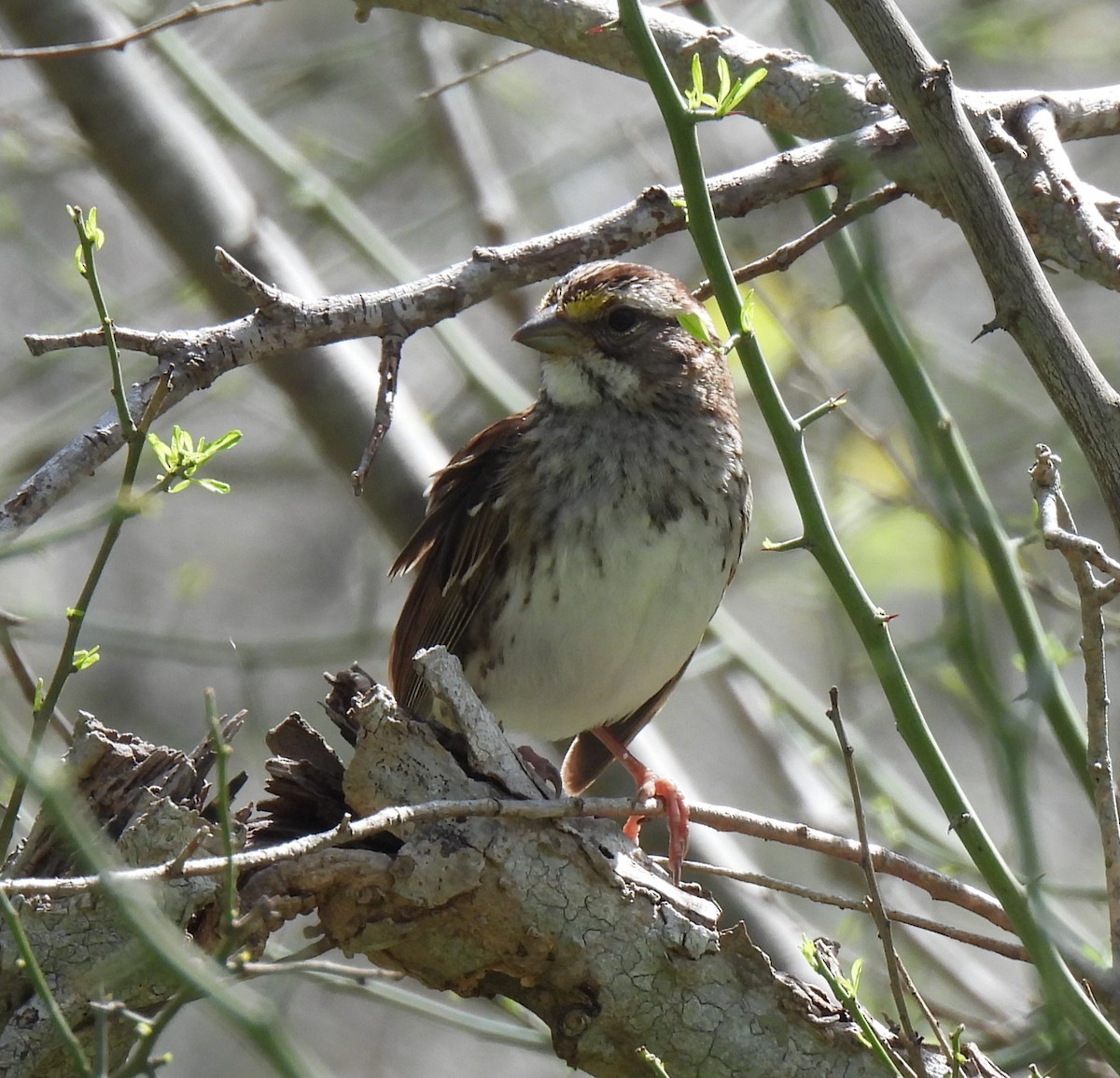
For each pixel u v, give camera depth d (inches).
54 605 598.2
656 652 387.9
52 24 500.1
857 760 466.6
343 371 487.8
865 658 490.3
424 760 269.3
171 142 500.4
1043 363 246.2
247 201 507.5
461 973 273.7
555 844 265.7
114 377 246.1
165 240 501.0
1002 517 472.7
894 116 329.4
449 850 262.1
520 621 385.7
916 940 451.2
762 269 309.6
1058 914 394.0
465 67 624.4
